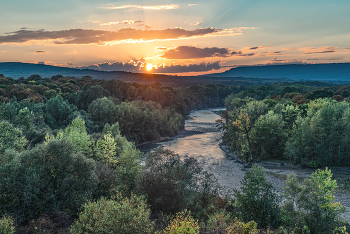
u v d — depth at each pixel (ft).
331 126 212.84
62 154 95.45
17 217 77.92
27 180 82.94
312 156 224.12
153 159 116.57
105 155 159.53
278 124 255.91
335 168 204.95
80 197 89.15
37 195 84.53
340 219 97.40
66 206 87.25
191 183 115.85
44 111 264.72
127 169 117.19
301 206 101.30
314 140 223.30
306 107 296.51
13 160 93.76
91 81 561.84
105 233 54.19
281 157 244.42
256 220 96.99
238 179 193.16
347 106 244.83
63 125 247.91
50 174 91.81
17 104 236.63
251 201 100.42
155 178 106.42
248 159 240.12
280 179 190.08
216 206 120.67
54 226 73.61
